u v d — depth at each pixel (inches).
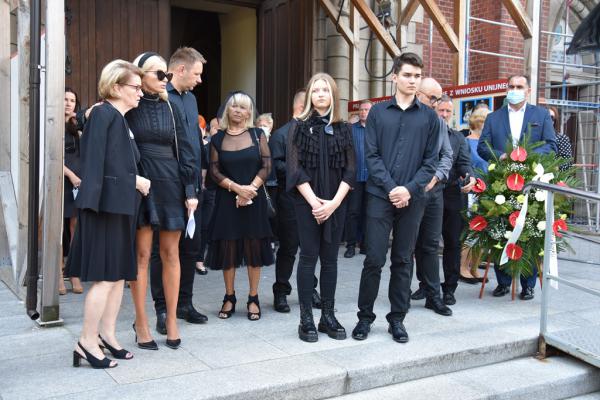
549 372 144.8
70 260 124.2
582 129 402.6
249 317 164.9
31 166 157.9
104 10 299.6
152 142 135.2
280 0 346.9
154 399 109.7
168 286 138.8
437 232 173.6
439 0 371.6
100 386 115.6
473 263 220.1
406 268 148.3
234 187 160.1
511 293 203.3
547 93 400.2
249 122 167.3
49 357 132.4
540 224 180.4
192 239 157.9
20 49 183.9
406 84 144.3
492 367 146.7
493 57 387.9
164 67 135.0
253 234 163.3
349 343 145.0
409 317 170.9
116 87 122.9
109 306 130.2
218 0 351.6
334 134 143.3
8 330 151.6
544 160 189.8
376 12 339.6
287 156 143.6
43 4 157.8
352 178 143.6
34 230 159.2
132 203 121.3
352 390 127.6
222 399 112.6
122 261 123.3
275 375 122.5
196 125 152.3
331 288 149.9
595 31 269.9
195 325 158.9
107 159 119.7
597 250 292.8
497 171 190.5
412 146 144.6
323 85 143.4
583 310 184.2
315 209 139.4
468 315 174.7
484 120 224.5
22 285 182.5
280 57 349.7
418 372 136.5
